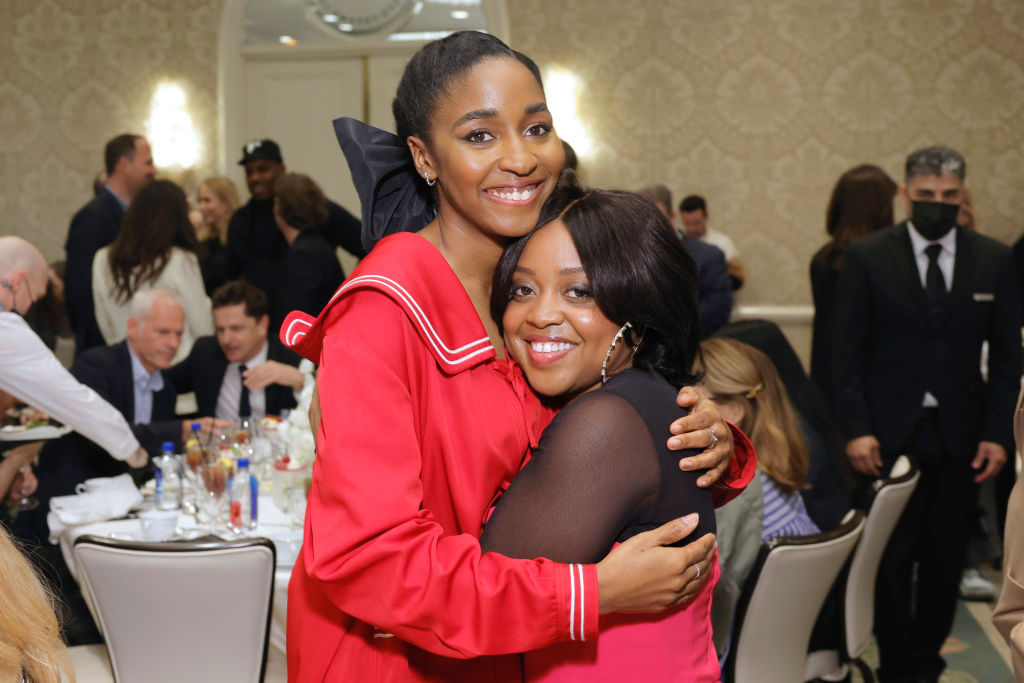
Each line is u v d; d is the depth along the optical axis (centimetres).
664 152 629
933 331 318
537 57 635
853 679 325
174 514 256
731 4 616
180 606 206
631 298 119
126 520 267
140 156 454
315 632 121
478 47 119
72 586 273
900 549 312
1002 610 138
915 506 316
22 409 402
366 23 677
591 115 633
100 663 238
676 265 122
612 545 114
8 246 281
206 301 421
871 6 604
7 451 324
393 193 134
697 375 131
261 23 680
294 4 679
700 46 621
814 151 615
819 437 276
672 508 116
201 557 203
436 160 122
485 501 120
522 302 124
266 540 206
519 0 635
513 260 125
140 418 340
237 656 211
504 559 108
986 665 331
